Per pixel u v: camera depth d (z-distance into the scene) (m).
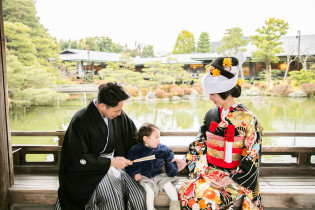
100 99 1.84
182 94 20.95
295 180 2.63
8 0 21.09
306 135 2.80
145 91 21.27
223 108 1.98
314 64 22.23
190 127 12.62
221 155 1.96
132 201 2.08
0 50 2.21
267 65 22.48
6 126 2.38
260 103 18.11
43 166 2.90
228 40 21.84
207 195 1.86
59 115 15.65
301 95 20.11
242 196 1.99
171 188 2.13
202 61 24.11
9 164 2.44
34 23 21.73
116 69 23.00
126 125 2.28
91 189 1.93
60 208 2.06
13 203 2.42
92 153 2.01
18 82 16.27
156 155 2.21
